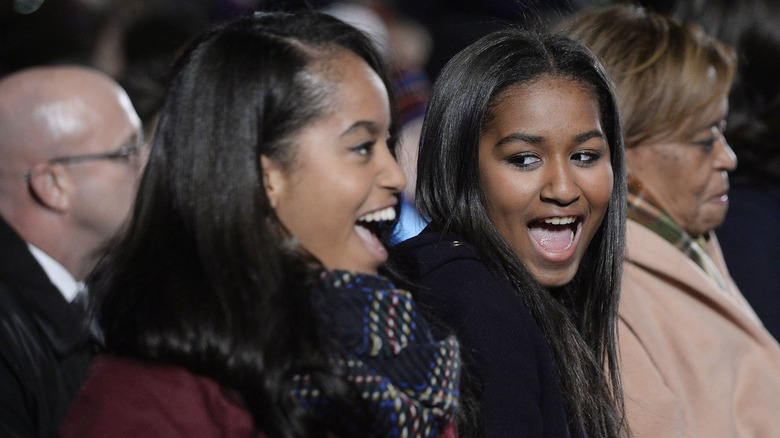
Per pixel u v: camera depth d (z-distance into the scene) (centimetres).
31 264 798
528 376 600
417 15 1758
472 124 635
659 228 848
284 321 499
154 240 526
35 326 784
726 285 951
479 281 613
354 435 506
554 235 654
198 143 517
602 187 646
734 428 798
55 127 859
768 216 1011
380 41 611
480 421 580
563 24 882
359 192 525
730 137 1038
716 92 831
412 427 509
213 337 498
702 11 1085
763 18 1050
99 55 1173
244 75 517
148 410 499
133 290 516
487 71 634
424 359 522
